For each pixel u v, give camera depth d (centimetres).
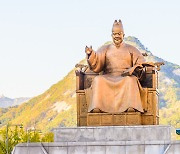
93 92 2972
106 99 2961
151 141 2741
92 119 2945
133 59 3078
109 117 2938
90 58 3034
